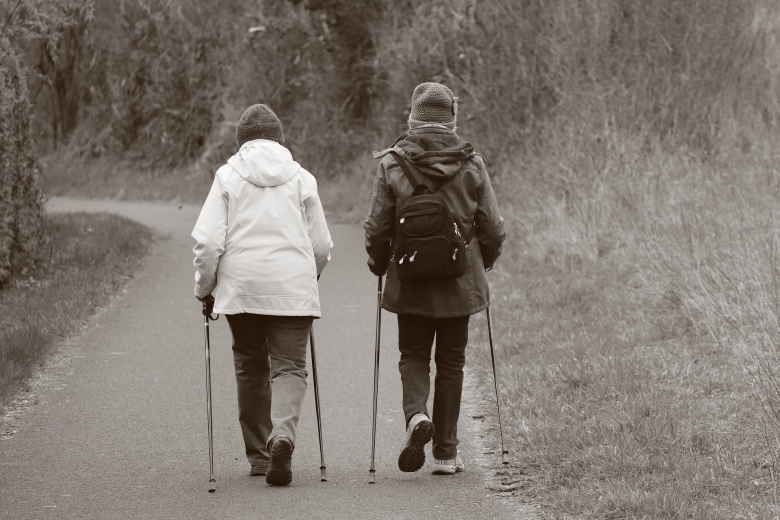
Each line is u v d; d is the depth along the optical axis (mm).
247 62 98250
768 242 31047
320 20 93750
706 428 20594
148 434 23312
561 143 49844
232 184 19531
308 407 25797
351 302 40969
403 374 20141
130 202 97312
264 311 19281
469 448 21891
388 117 79188
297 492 19203
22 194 42594
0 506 18391
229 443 22672
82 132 114562
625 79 52062
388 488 19406
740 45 54875
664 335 28922
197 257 19375
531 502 18250
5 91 39562
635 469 18688
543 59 55281
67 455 21641
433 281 19672
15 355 29234
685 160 45125
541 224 46562
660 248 34844
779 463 18188
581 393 24578
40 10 43531
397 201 19625
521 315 34312
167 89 109812
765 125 50906
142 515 17891
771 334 25812
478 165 19938
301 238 19672
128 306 39406
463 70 64688
